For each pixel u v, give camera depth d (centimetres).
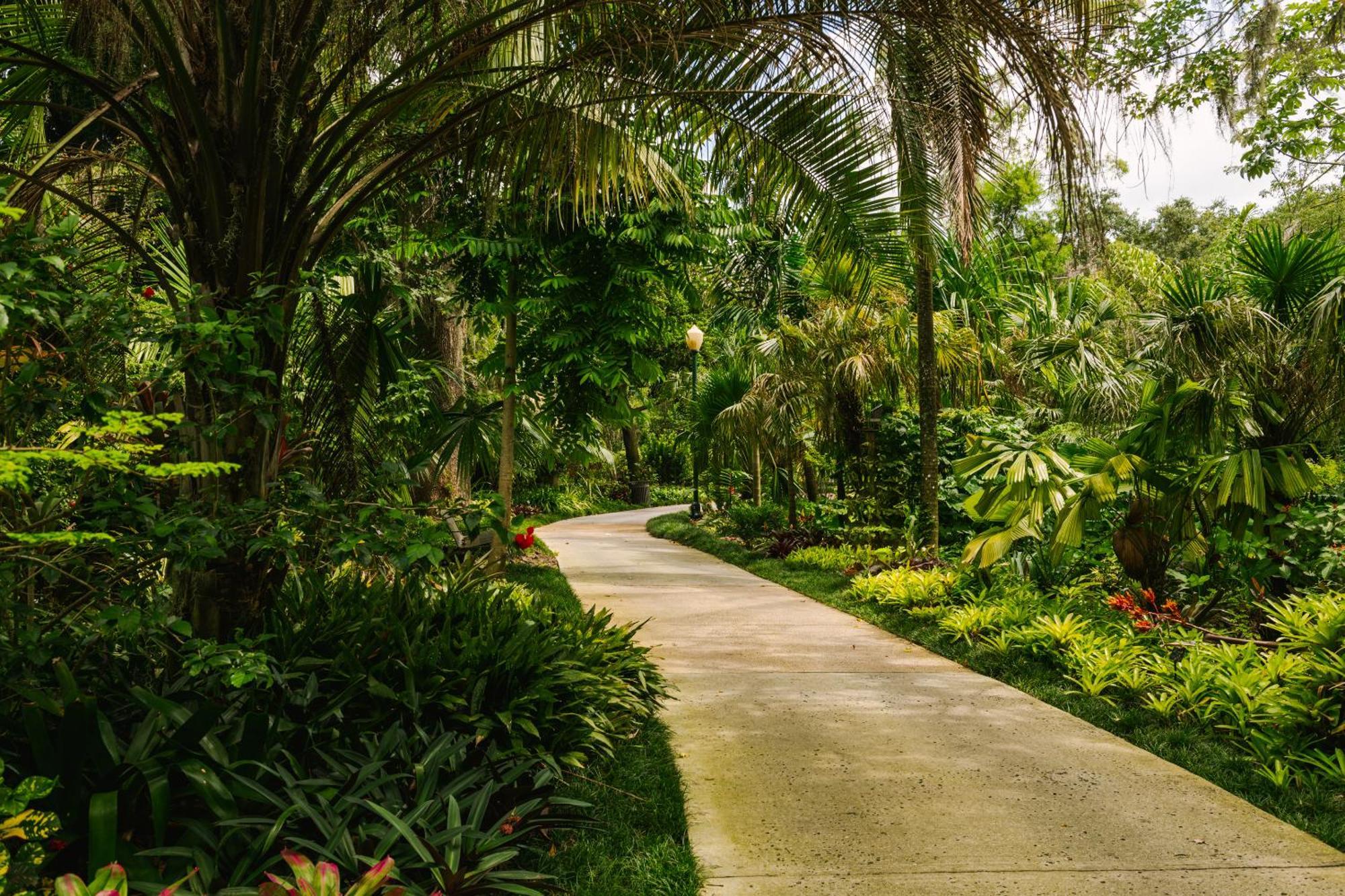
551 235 838
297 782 284
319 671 376
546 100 489
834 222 513
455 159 602
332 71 431
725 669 651
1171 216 2130
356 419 595
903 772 437
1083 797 405
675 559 1480
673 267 894
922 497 1114
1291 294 664
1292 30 957
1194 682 520
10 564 269
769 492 2181
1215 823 377
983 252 673
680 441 2838
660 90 468
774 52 434
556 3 405
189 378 343
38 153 510
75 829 251
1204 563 749
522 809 316
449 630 427
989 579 857
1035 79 381
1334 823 371
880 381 1239
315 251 418
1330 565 627
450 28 441
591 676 453
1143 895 313
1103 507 834
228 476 345
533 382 873
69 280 279
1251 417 676
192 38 365
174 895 228
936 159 489
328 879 217
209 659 264
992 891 316
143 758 272
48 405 263
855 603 930
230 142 362
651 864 325
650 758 444
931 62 413
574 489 3203
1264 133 1084
